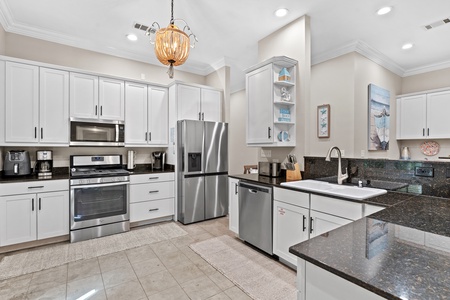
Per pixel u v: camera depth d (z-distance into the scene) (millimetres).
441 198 1666
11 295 1818
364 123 3564
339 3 2461
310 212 2031
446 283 602
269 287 1938
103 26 2988
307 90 2695
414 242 889
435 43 3352
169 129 3912
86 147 3438
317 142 3871
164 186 3633
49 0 2451
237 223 2924
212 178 3828
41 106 2879
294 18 2762
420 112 3955
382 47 3475
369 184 2096
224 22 2861
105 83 3334
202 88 4000
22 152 2857
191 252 2582
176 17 2768
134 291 1882
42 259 2389
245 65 4359
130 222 3311
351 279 643
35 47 3105
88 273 2141
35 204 2645
